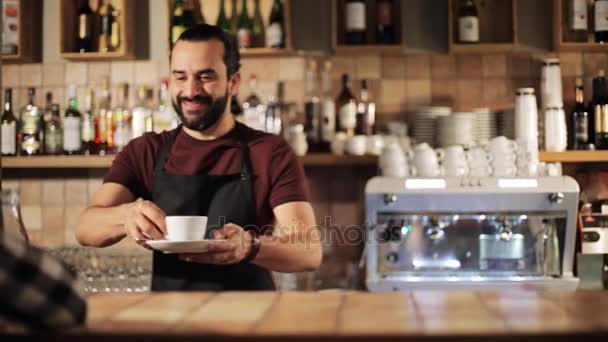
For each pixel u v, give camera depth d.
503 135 4.24
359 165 4.54
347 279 4.20
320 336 1.23
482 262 3.68
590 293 1.73
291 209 2.62
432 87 4.52
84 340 1.24
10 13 4.53
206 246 2.17
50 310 1.21
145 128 4.34
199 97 2.61
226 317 1.42
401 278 3.66
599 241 4.04
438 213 3.66
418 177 3.68
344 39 4.48
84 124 4.43
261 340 1.23
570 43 4.39
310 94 4.51
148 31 4.61
